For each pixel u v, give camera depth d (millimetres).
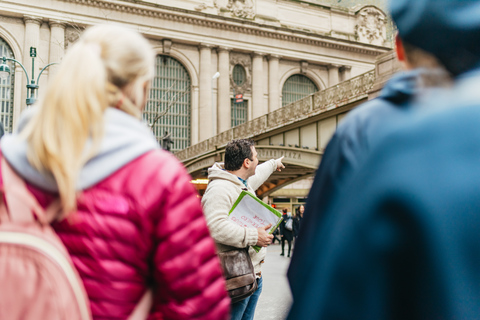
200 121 44250
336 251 573
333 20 53062
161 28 43312
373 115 655
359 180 586
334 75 51969
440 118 546
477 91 550
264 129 19047
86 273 1043
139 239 1080
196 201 1177
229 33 46438
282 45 49125
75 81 1090
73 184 1014
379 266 535
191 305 1102
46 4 38625
